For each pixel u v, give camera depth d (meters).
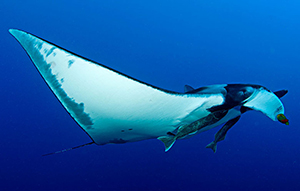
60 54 1.59
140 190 8.93
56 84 1.68
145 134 2.31
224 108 2.06
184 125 2.10
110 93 1.76
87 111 1.92
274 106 2.11
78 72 1.65
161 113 1.96
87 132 2.19
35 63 1.59
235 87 2.10
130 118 2.00
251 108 2.31
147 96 1.80
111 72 1.65
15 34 1.51
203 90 2.37
